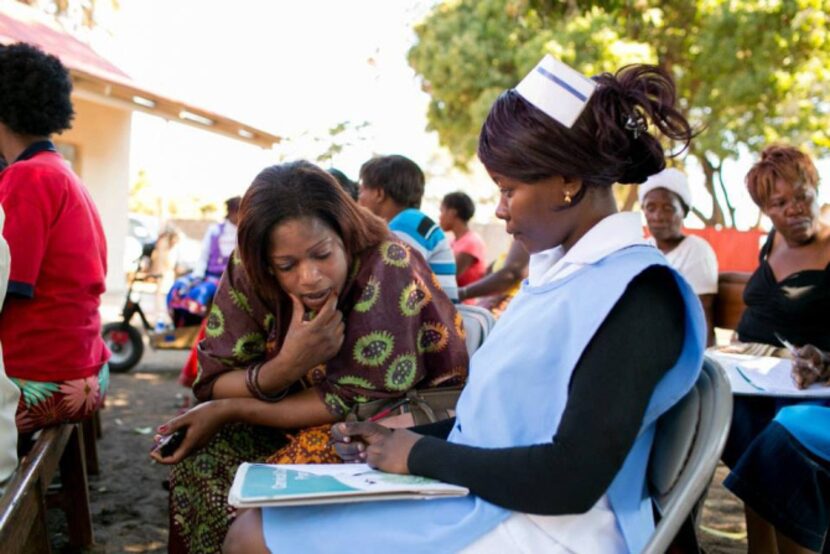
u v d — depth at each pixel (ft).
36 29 29.12
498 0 54.85
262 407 7.61
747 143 58.90
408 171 13.30
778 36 52.01
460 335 7.94
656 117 5.40
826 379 7.94
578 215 5.48
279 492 4.98
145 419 19.65
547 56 5.33
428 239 12.84
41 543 8.02
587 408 4.80
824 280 9.78
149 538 11.86
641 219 5.43
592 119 5.21
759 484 7.57
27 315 9.19
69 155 45.65
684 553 5.63
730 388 5.15
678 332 4.99
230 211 25.04
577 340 4.97
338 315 7.41
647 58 49.85
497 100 5.56
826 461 7.32
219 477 7.88
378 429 5.82
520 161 5.31
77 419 9.73
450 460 5.26
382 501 5.34
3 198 9.02
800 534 7.36
